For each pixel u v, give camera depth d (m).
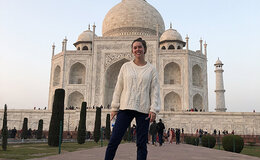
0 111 58.69
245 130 51.53
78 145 23.88
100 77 70.50
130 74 5.97
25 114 57.84
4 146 16.47
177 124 52.38
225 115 52.38
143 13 83.06
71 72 73.88
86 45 79.81
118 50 71.69
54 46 78.69
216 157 13.53
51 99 74.69
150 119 5.79
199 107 72.25
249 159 12.80
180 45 77.50
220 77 71.62
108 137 39.38
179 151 17.62
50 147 20.52
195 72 74.88
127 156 12.27
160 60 70.56
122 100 5.95
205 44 75.81
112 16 84.44
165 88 68.94
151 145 25.78
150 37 71.88
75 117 55.47
